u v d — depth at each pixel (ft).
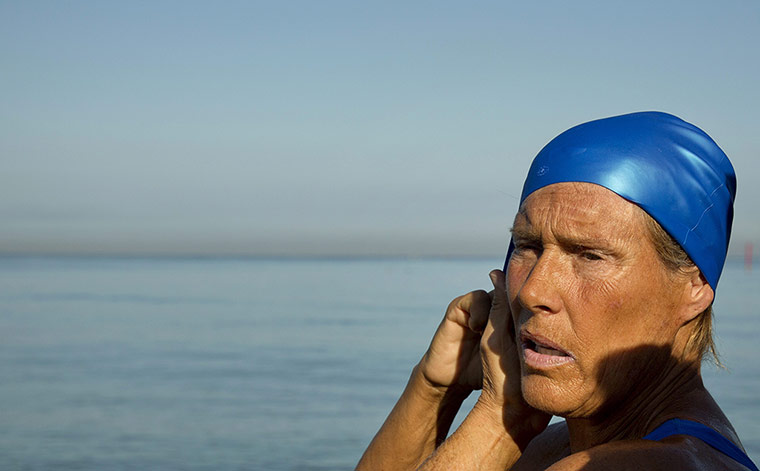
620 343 4.89
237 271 565.53
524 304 4.95
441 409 6.52
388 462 6.63
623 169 4.84
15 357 98.32
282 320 152.35
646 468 4.28
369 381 78.07
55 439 51.01
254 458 45.50
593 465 4.36
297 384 76.18
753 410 50.44
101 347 109.50
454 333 6.32
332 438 51.31
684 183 4.90
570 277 4.91
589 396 4.94
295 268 654.94
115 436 52.08
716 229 5.04
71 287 295.89
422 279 410.52
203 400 66.85
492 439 5.49
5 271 528.63
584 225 4.82
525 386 5.07
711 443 4.66
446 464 5.47
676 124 5.11
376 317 159.43
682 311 5.04
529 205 5.11
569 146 5.05
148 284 327.26
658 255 4.88
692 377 5.25
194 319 154.51
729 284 282.56
